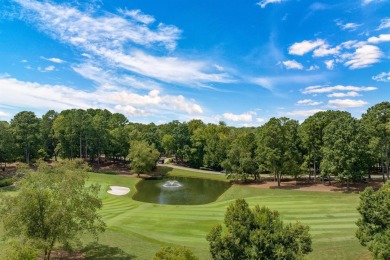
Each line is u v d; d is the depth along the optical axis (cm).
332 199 4647
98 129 9100
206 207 4438
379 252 1780
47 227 2161
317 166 7712
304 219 3456
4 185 5597
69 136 8781
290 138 6819
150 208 4356
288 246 1769
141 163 8231
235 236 1795
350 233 2886
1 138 7131
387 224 1969
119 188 6506
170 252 1504
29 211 2097
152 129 12419
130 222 3500
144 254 2473
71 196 2256
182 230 3203
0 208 2184
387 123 5459
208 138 10475
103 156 11800
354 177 5566
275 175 7556
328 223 3266
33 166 8088
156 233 3089
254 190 6250
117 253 2488
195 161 10556
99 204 2472
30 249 1725
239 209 1877
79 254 2472
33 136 8362
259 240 1739
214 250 1819
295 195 5231
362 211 2086
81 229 2392
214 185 7631
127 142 9806
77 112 8906
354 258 2234
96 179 7150
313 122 6700
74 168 2425
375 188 5666
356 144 5416
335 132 5744
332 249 2434
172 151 11550
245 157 7544
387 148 5888
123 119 12475
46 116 10244
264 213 1897
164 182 7938
